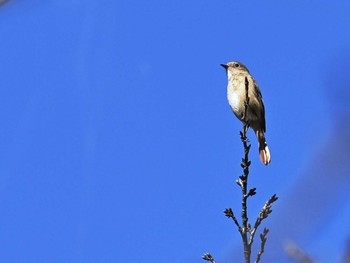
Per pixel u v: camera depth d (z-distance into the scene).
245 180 8.48
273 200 7.98
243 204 8.28
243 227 8.02
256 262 7.03
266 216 7.93
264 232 7.09
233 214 8.12
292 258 3.05
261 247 7.07
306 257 3.06
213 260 7.57
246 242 7.88
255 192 8.31
